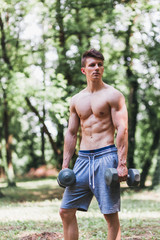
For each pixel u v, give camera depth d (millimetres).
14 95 11406
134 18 12953
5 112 18609
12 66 12781
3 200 12500
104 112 3977
